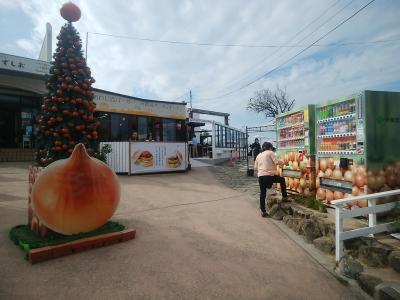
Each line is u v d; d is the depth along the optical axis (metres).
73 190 4.46
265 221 6.73
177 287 3.67
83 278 3.74
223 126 25.45
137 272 3.96
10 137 15.88
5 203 6.95
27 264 4.00
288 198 7.48
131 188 9.66
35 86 15.19
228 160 26.25
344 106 6.31
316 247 5.18
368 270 4.14
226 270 4.18
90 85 5.49
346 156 6.07
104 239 4.71
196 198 8.79
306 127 7.35
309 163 7.24
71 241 4.45
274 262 4.55
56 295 3.36
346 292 3.81
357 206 5.70
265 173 7.12
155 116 15.63
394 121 5.80
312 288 3.86
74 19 5.41
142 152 13.34
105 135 13.69
